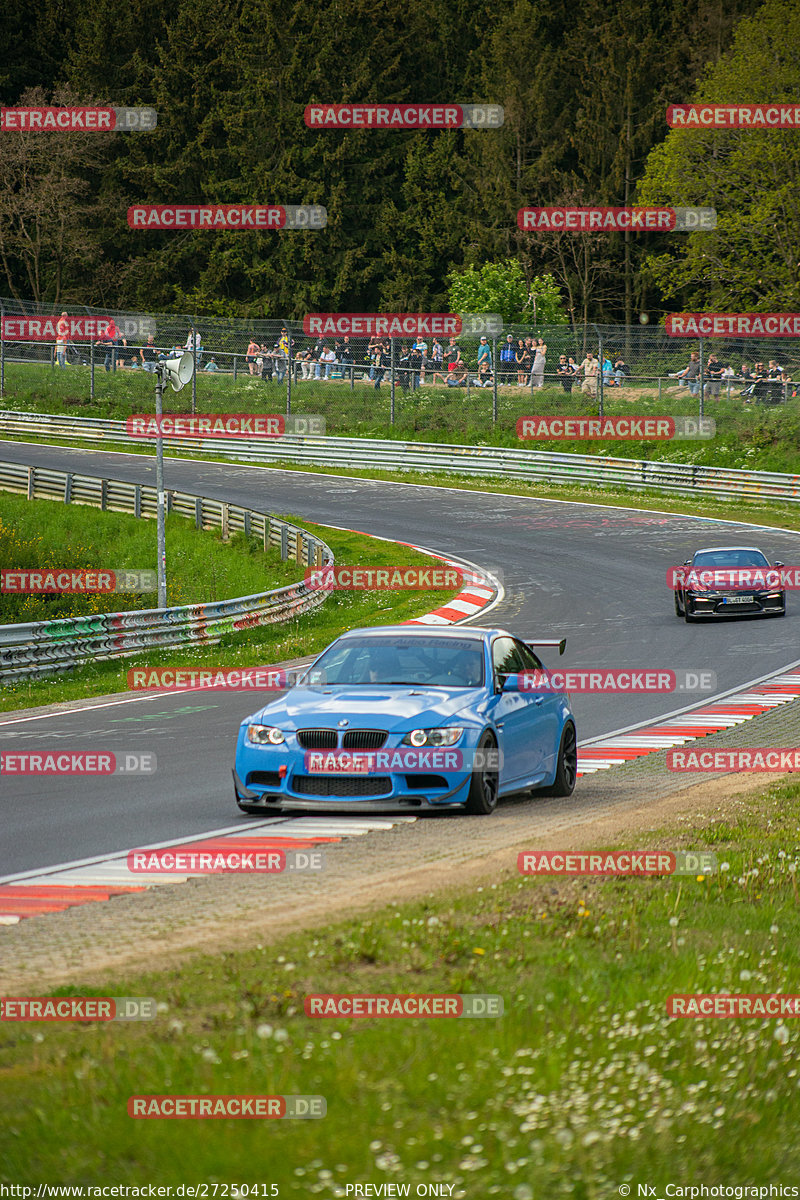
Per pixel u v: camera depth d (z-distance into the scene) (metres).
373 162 167.88
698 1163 8.30
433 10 181.50
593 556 74.69
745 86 127.56
